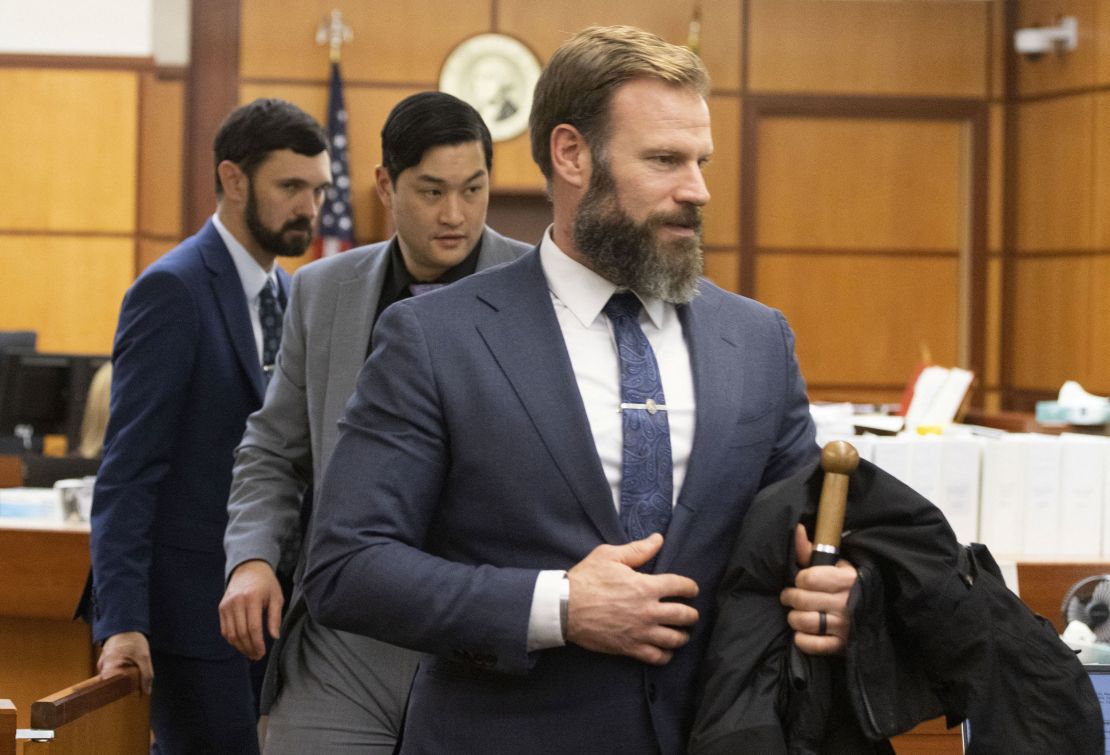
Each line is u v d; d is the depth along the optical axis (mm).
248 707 2992
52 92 8961
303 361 2525
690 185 1698
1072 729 1664
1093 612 2666
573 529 1699
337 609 1685
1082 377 9359
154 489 2859
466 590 1630
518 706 1694
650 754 1682
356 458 1731
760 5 9742
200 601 2932
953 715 1696
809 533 1724
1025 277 9812
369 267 2516
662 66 1706
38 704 2264
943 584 1642
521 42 9562
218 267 2986
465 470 1719
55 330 9031
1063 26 9430
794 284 9906
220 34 9445
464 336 1749
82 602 2998
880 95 9820
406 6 9547
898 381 9953
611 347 1777
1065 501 2848
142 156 9047
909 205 9922
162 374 2863
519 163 9578
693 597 1674
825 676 1649
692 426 1762
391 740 2383
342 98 9391
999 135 9883
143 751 2742
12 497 3809
